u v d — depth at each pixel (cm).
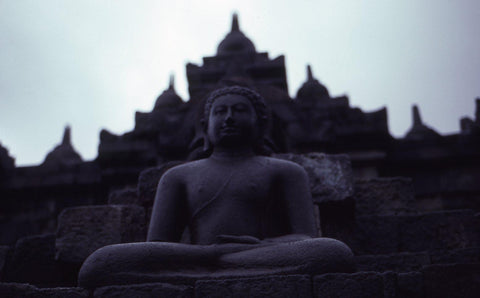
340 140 867
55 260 525
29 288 325
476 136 934
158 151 787
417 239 569
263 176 448
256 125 495
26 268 547
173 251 355
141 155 882
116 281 337
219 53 1012
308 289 312
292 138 767
